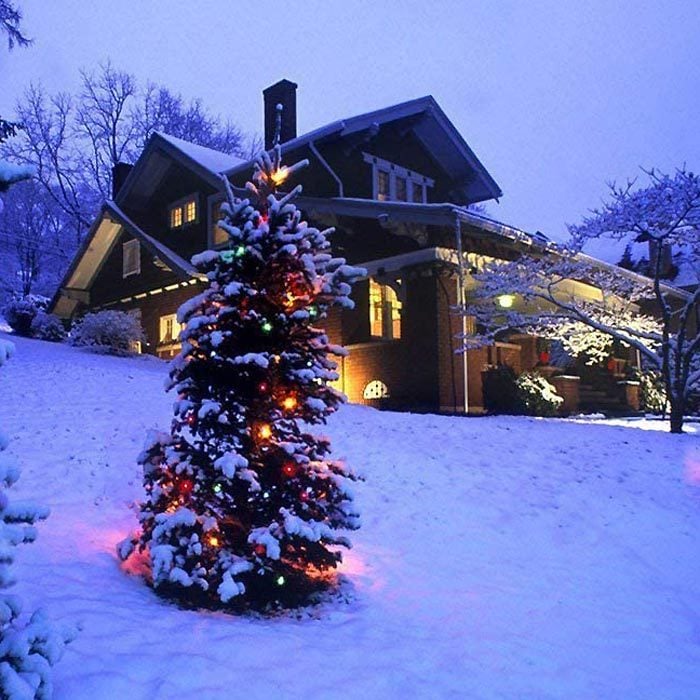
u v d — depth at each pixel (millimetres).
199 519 5504
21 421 10055
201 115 40656
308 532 5543
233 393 5910
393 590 6328
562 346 19281
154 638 4633
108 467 8492
